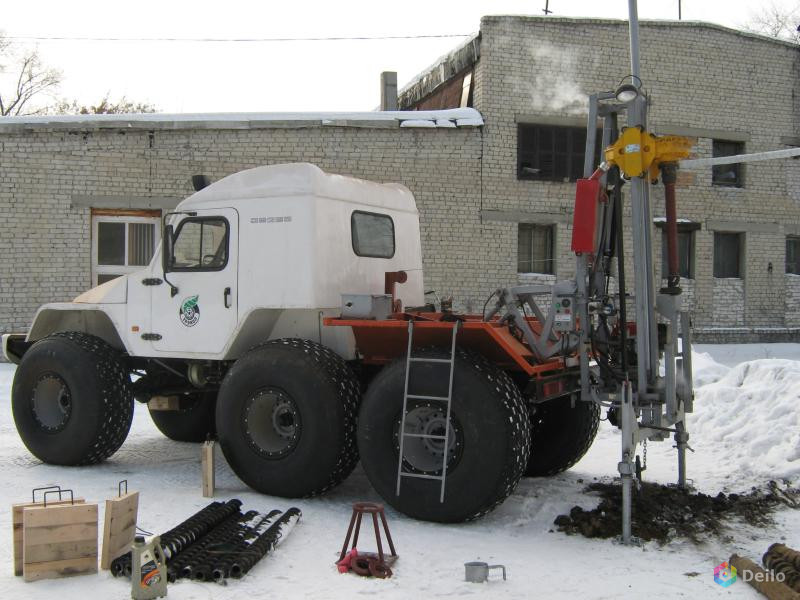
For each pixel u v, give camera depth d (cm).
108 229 1507
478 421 493
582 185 523
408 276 709
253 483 571
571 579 418
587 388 534
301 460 547
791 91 1806
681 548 473
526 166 1655
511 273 1631
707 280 1777
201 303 622
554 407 652
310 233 581
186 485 616
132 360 713
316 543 473
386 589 402
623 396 482
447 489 501
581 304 533
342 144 1561
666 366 518
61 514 414
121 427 668
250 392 567
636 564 443
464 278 1612
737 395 811
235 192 610
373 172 1574
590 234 521
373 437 526
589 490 608
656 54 1723
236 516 511
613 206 565
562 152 1669
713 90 1756
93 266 1493
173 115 1509
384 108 1991
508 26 1636
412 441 520
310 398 544
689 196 1756
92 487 605
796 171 1823
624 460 482
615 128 557
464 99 1720
